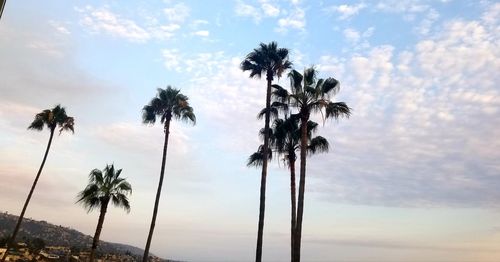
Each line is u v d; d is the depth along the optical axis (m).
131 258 136.38
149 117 38.19
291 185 29.69
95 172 36.25
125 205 36.59
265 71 29.70
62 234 197.88
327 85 25.91
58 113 42.72
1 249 71.19
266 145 27.91
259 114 30.30
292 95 25.81
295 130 29.75
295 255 22.38
